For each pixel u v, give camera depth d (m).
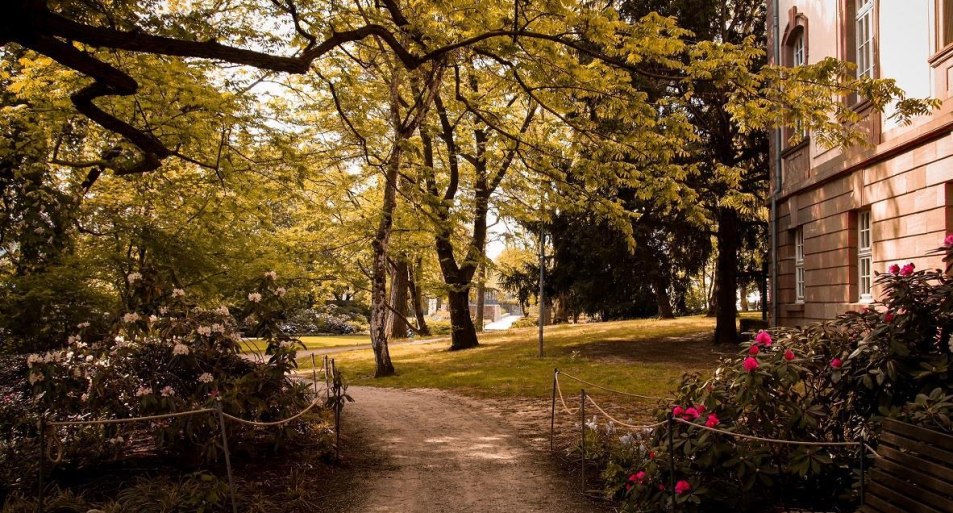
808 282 15.34
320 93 15.17
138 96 9.99
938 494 3.65
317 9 9.96
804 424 5.07
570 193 12.37
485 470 7.48
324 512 5.95
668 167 10.75
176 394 6.88
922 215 10.21
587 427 8.29
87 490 5.86
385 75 15.63
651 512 5.30
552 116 16.81
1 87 11.15
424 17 10.39
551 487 6.75
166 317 7.26
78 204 11.05
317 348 30.30
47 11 5.81
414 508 6.06
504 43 9.11
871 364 5.19
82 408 6.63
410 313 44.25
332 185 15.85
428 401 13.01
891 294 5.40
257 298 7.64
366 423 10.54
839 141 9.73
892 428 4.25
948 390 4.78
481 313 42.25
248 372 7.54
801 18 15.55
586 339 23.27
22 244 10.04
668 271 21.08
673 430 5.50
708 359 17.38
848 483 5.20
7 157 10.31
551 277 23.55
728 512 5.24
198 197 12.48
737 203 12.54
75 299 9.77
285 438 7.53
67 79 9.63
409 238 18.80
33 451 6.27
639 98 9.64
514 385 14.63
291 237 17.38
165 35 8.57
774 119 9.45
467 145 19.86
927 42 10.05
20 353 9.20
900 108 8.75
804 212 15.60
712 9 17.75
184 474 6.37
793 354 5.38
